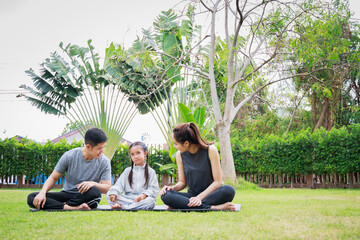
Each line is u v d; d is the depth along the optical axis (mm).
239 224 1939
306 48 8562
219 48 11312
